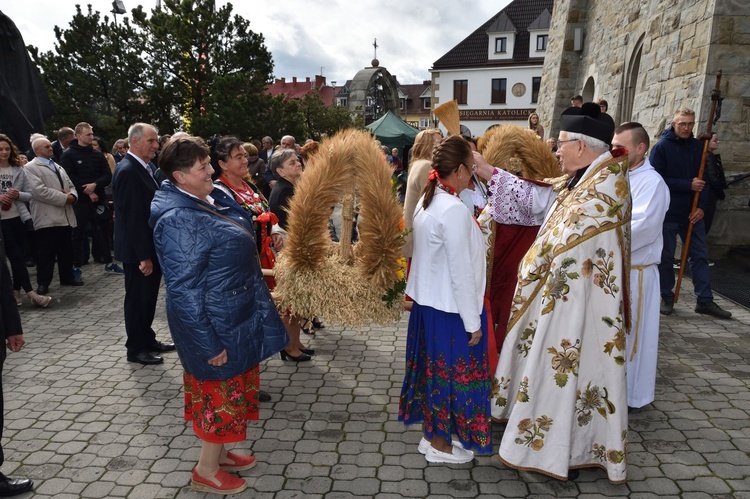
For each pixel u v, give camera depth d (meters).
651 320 3.42
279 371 4.20
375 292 3.58
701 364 4.24
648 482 2.80
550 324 2.68
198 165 2.45
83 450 3.12
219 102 18.77
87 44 19.20
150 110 20.17
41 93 5.41
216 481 2.71
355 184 3.68
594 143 2.74
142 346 4.40
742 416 3.46
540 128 8.50
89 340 4.88
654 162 5.45
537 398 2.71
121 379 4.07
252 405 2.89
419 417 3.02
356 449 3.13
